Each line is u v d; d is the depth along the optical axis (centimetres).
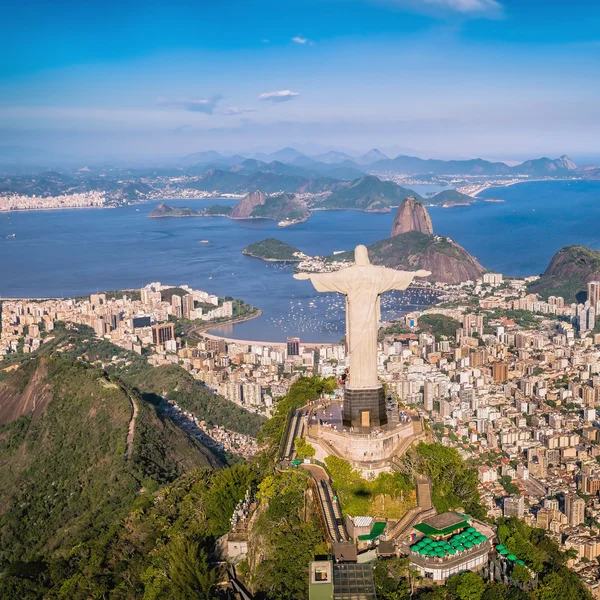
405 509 7650
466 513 8138
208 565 7675
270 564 7162
